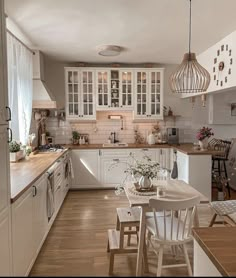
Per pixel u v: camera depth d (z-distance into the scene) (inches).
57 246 118.6
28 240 95.3
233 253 48.8
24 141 157.8
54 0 103.3
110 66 223.5
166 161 213.3
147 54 191.5
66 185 190.5
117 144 221.1
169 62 219.5
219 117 223.6
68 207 170.4
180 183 120.9
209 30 140.3
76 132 222.5
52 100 179.9
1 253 71.3
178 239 89.4
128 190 109.0
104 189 212.4
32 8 110.0
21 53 150.7
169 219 106.1
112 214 158.1
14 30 136.7
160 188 106.1
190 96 212.8
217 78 163.6
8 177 77.4
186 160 172.6
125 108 217.6
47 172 126.3
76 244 120.6
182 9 113.5
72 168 207.0
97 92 214.8
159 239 89.0
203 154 169.2
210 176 170.6
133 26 133.4
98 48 172.7
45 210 123.0
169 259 105.5
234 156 210.7
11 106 136.8
